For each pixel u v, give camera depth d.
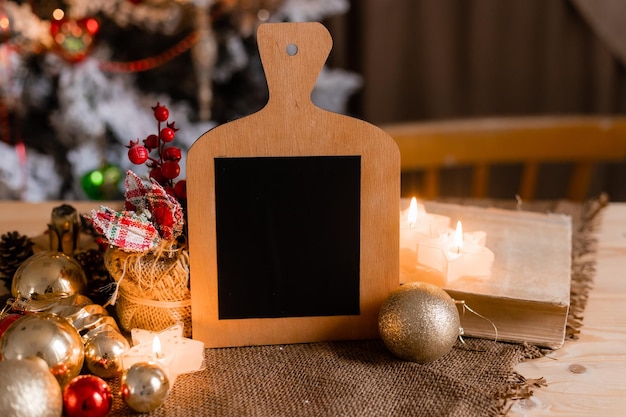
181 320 0.88
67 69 1.81
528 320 0.87
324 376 0.83
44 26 1.68
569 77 2.35
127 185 0.86
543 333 0.87
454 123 1.78
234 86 2.04
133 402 0.76
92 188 1.66
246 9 1.77
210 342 0.88
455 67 2.37
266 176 0.86
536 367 0.85
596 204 1.26
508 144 1.76
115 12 1.72
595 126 1.74
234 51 1.92
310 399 0.80
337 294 0.89
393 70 2.36
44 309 0.86
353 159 0.87
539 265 0.95
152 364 0.77
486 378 0.83
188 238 0.86
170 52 1.95
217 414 0.77
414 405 0.79
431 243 0.92
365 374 0.83
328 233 0.88
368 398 0.80
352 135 0.87
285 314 0.89
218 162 0.86
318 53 0.85
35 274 0.88
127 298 0.88
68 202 1.27
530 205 1.26
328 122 0.86
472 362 0.85
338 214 0.88
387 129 1.78
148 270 0.85
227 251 0.87
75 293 0.90
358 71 2.37
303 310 0.89
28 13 1.67
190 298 0.88
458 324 0.84
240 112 2.03
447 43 2.35
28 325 0.78
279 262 0.88
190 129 1.87
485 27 2.32
